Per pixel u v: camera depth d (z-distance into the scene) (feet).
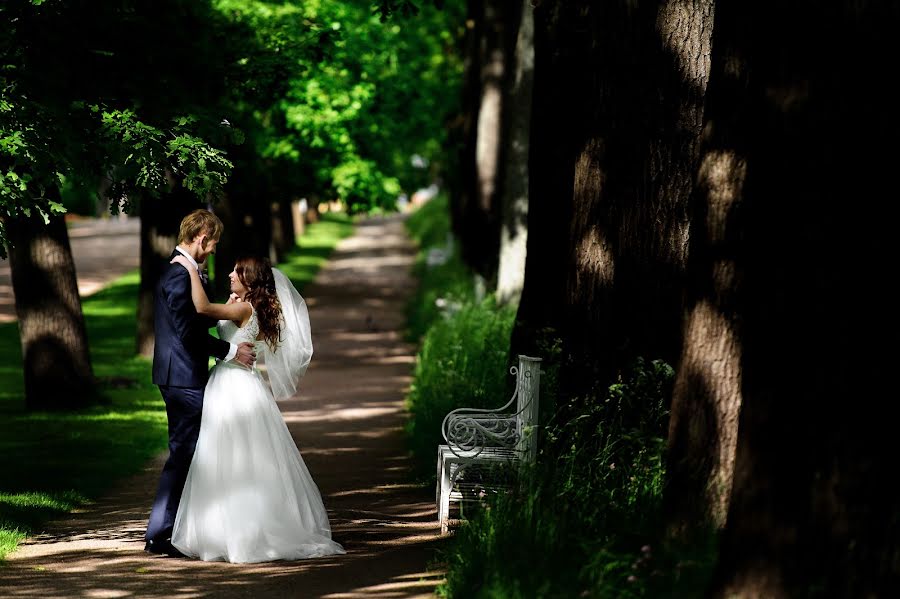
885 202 23.40
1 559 39.86
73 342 88.89
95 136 50.47
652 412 42.14
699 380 33.37
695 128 47.65
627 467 38.91
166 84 55.36
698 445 33.27
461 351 83.51
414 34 152.66
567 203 57.11
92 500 54.29
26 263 87.61
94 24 52.95
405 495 54.29
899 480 23.24
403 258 266.36
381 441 72.74
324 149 137.18
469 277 147.74
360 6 128.98
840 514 23.59
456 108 171.94
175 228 118.32
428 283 171.12
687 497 33.14
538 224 58.85
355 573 36.60
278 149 130.52
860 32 23.85
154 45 56.59
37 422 80.84
